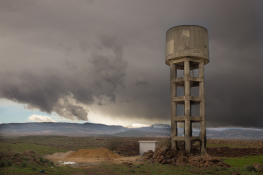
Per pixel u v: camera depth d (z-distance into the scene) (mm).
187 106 48469
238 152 71062
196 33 50250
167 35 53156
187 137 47406
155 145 59906
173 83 51406
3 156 33281
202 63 50719
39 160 36094
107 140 161250
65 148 88188
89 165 39938
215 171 34469
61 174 29688
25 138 178875
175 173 32750
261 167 34500
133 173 32594
